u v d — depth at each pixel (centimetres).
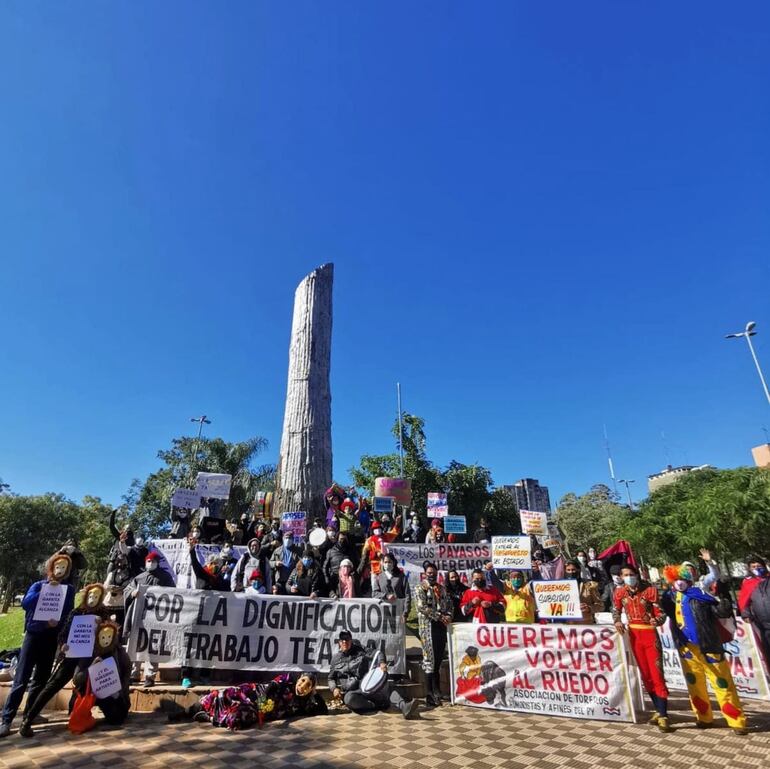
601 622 841
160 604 729
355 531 1123
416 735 564
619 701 626
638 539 2520
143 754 485
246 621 734
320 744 528
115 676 586
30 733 536
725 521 2073
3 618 1892
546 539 1237
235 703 600
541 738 553
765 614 719
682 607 616
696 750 510
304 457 1106
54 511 4500
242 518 1188
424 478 2880
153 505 3628
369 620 759
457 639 738
